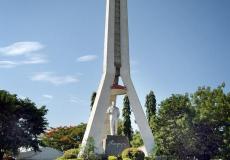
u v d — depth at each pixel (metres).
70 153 52.00
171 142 52.94
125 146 55.38
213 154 54.88
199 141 53.62
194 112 54.47
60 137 95.88
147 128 58.50
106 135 58.44
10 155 71.94
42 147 75.56
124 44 61.62
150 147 57.00
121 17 62.34
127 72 60.94
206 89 57.59
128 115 82.56
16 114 65.12
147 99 84.00
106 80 59.06
